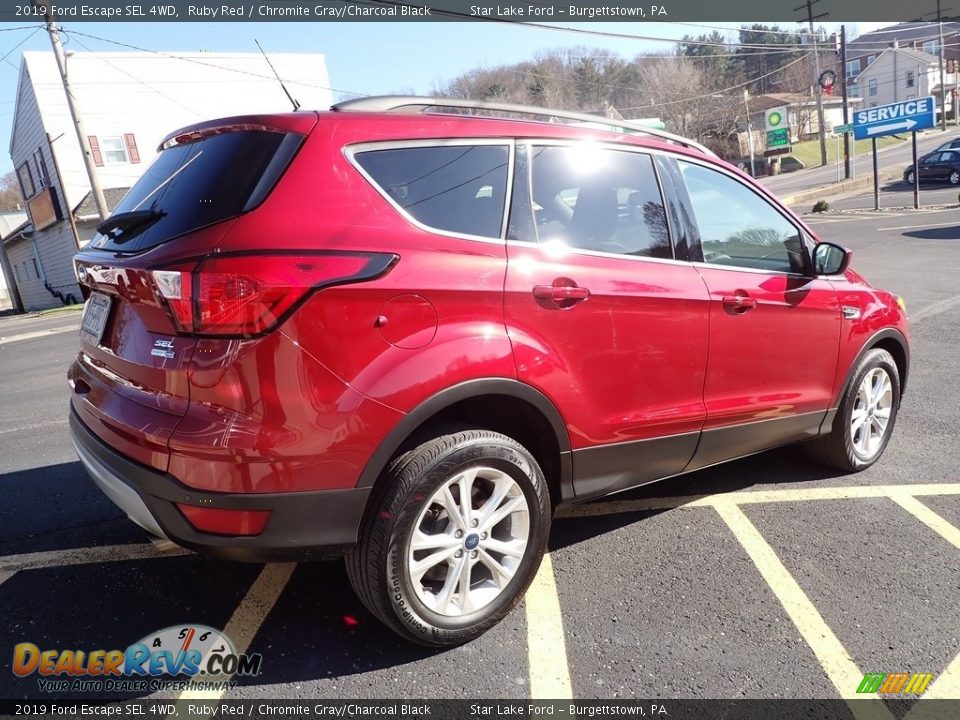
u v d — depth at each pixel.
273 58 27.88
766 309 3.44
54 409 6.50
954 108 68.06
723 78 73.06
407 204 2.47
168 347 2.26
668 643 2.65
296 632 2.72
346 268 2.24
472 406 2.71
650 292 2.97
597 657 2.58
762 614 2.82
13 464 4.71
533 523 2.69
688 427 3.23
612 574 3.13
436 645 2.57
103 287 2.58
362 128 2.45
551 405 2.70
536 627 2.75
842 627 2.73
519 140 2.80
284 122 2.40
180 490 2.19
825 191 32.81
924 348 7.10
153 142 26.66
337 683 2.45
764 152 58.44
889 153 51.06
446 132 2.62
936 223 19.02
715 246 3.37
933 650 2.60
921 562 3.18
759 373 3.48
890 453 4.50
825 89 48.28
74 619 2.80
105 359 2.64
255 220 2.21
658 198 3.19
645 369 3.00
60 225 26.61
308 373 2.19
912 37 85.75
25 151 28.92
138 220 2.52
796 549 3.32
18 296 28.83
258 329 2.12
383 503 2.34
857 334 3.94
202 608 2.88
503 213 2.69
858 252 15.05
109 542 3.45
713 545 3.37
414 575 2.42
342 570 3.16
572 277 2.75
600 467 2.97
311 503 2.23
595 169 3.01
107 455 2.43
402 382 2.31
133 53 25.84
